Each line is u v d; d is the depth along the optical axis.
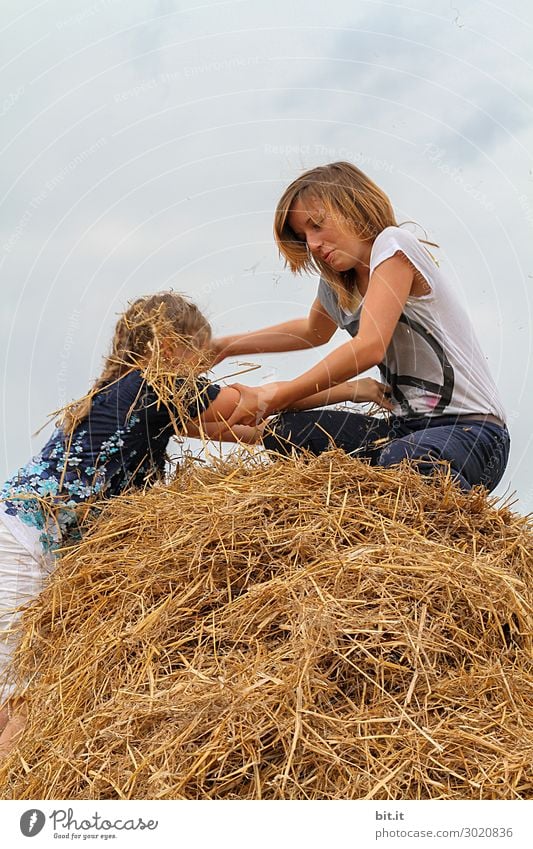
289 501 2.38
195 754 1.78
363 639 1.96
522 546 2.37
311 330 3.36
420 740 1.79
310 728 1.79
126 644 2.11
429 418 2.96
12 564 2.70
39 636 2.40
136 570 2.29
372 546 2.19
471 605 2.05
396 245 2.85
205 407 2.87
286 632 2.01
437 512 2.42
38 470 2.82
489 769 1.76
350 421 3.09
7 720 2.52
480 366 2.97
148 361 2.91
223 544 2.22
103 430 2.84
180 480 2.70
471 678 1.92
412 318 2.92
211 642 2.05
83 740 1.95
